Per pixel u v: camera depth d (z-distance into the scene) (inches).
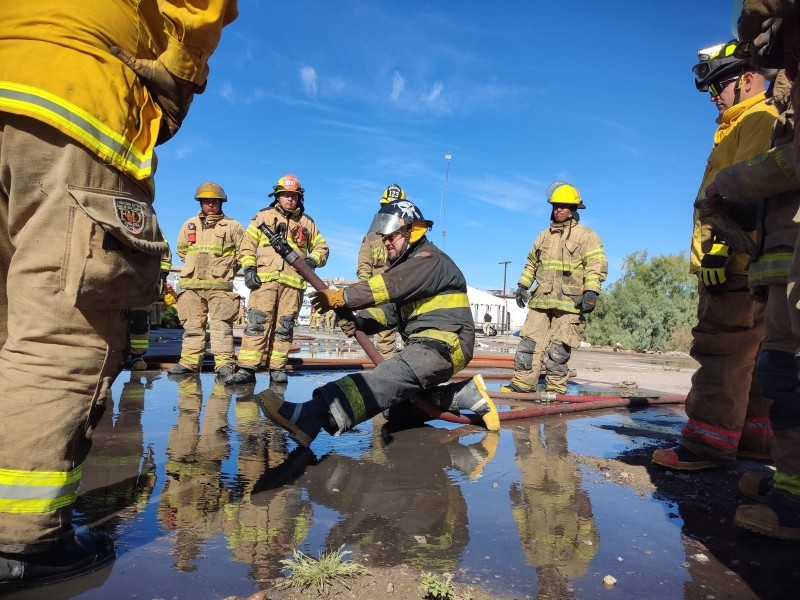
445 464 127.6
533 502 103.0
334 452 135.4
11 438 63.8
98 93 67.9
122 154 70.1
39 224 65.6
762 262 96.9
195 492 101.6
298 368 315.3
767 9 78.0
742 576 75.8
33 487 64.3
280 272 245.3
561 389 250.7
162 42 77.9
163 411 174.4
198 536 82.1
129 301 71.8
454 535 86.3
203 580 68.7
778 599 69.7
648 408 229.8
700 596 70.0
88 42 67.9
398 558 77.5
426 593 67.4
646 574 75.5
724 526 93.9
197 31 71.9
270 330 257.1
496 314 1382.9
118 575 69.4
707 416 126.3
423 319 153.1
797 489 88.8
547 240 253.1
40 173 66.1
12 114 64.7
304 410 128.8
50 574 66.2
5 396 64.3
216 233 259.0
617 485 115.2
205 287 257.6
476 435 160.6
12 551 63.5
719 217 104.0
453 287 155.4
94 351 68.8
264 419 166.7
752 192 94.5
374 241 291.1
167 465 117.3
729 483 118.3
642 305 865.5
